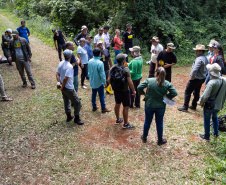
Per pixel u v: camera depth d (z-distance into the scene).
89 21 14.48
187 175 3.53
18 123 5.02
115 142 4.42
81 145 4.30
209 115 4.29
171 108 6.07
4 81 7.48
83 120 5.27
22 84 7.34
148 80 4.04
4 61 6.61
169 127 5.01
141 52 12.02
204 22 15.89
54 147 4.22
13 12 24.20
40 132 4.70
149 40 12.88
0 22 18.09
